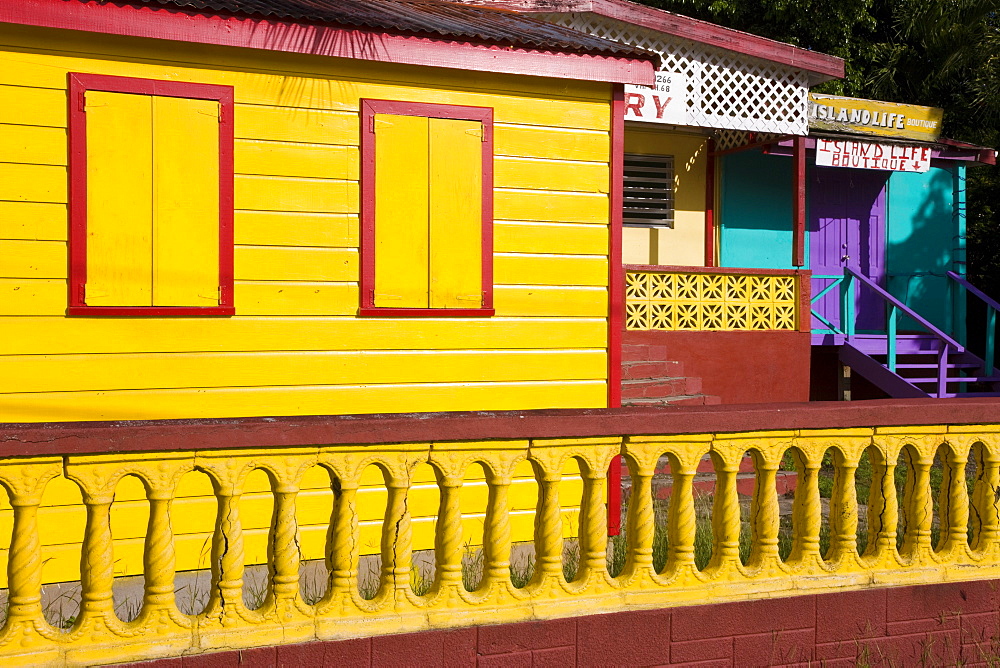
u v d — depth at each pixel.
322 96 6.04
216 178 5.80
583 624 3.87
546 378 6.61
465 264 6.39
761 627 4.14
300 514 5.90
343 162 6.11
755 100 11.51
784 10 16.66
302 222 6.02
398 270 6.23
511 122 6.50
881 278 14.47
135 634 3.34
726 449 4.14
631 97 10.76
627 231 12.65
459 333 6.39
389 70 6.19
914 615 4.41
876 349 13.25
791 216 13.64
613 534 6.55
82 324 5.55
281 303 5.98
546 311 6.61
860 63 17.84
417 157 6.26
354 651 3.56
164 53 5.67
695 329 10.95
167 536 3.40
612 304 6.77
